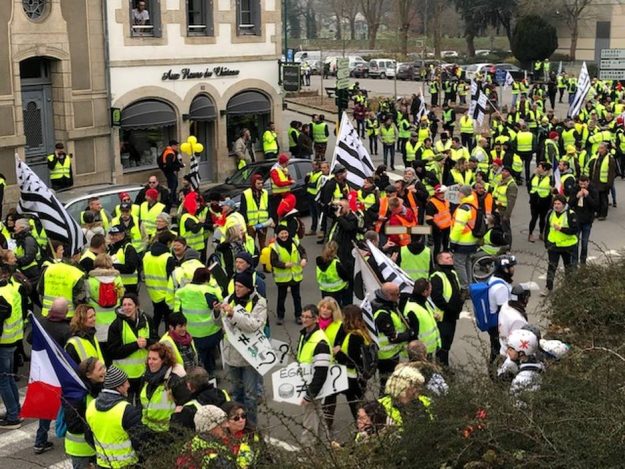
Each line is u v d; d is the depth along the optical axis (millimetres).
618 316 10758
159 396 8750
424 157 27484
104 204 19047
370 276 12180
